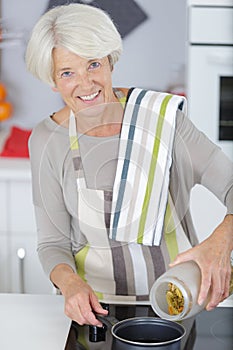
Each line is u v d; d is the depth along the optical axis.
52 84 1.68
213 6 2.85
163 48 3.52
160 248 1.75
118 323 1.40
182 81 3.54
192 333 1.46
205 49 2.88
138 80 3.55
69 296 1.49
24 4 3.49
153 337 1.40
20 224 2.99
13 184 2.96
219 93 2.92
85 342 1.41
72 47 1.55
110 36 1.59
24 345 1.43
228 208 1.65
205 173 1.72
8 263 3.01
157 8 3.50
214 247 1.45
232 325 1.50
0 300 1.69
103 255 1.74
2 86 3.48
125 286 1.76
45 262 1.69
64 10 1.61
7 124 3.60
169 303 1.41
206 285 1.35
